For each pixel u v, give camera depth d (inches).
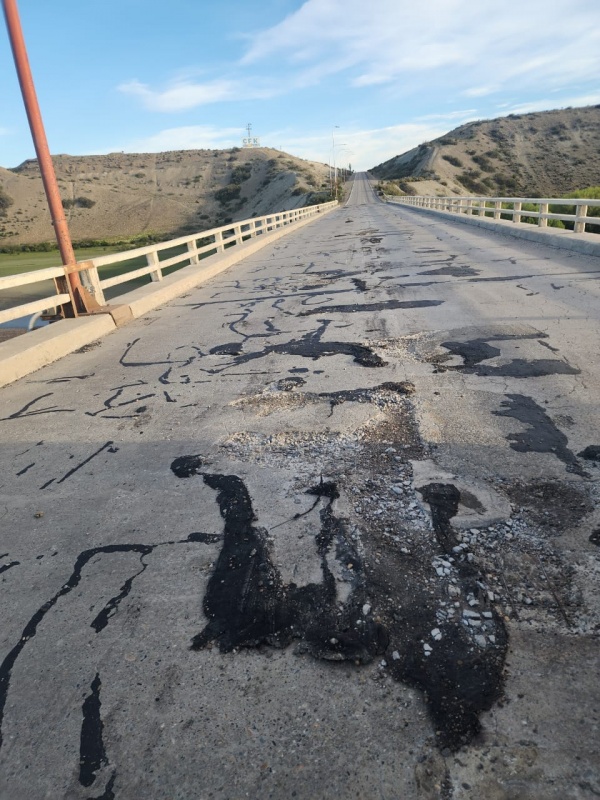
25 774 66.3
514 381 176.7
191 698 74.3
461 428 145.7
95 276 331.9
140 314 352.5
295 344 247.3
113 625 88.8
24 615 93.0
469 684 72.6
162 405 185.9
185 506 121.2
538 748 63.8
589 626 80.1
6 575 104.0
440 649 78.4
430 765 62.9
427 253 526.0
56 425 177.0
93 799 62.8
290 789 61.7
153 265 425.4
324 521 110.3
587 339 213.2
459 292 325.4
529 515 106.6
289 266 537.0
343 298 345.1
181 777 64.2
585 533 100.0
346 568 96.2
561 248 466.9
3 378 222.8
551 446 132.2
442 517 108.0
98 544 110.9
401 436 144.5
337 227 1034.1
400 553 99.0
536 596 86.6
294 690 74.1
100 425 173.3
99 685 77.7
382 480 123.6
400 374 193.5
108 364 244.2
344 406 168.7
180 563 102.3
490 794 59.5
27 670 81.5
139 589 96.6
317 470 130.9
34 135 287.3
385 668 76.2
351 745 66.0
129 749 68.1
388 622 84.0
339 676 75.6
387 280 393.4
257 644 82.3
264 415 167.9
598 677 72.1
